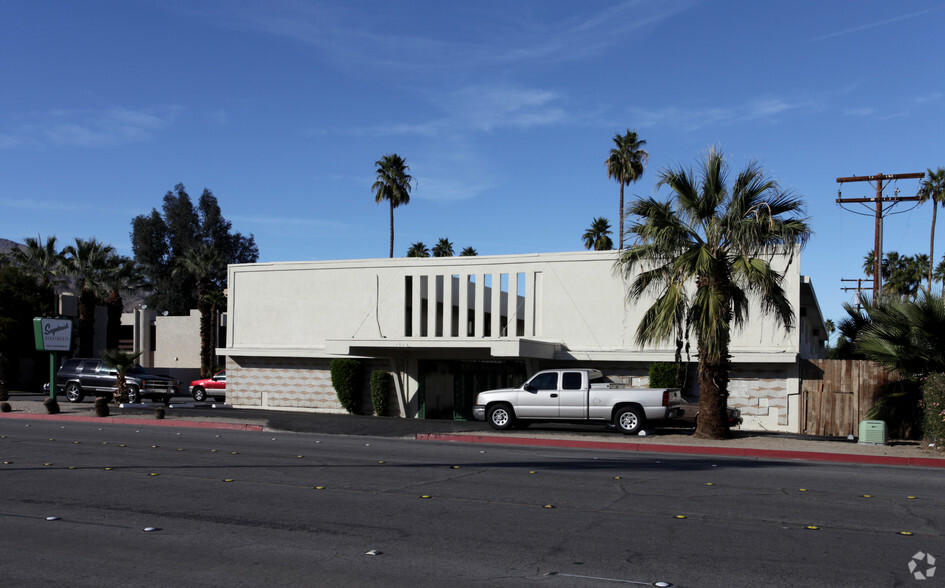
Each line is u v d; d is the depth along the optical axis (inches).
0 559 300.4
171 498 430.9
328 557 303.7
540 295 1135.0
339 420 1020.5
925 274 2908.5
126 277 2076.8
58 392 1535.4
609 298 1096.2
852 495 450.9
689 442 757.9
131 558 302.2
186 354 2298.2
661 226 751.7
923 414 763.4
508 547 319.9
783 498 437.7
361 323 1229.7
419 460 609.3
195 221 3164.4
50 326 1155.3
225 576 277.7
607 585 267.3
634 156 2242.9
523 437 796.0
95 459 596.7
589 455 664.4
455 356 1178.6
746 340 1007.0
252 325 1305.4
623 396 841.5
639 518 378.9
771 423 995.9
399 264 1215.6
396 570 285.1
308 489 462.9
